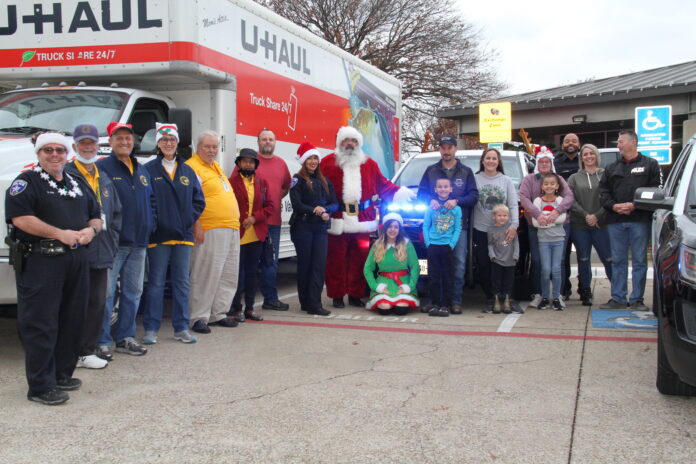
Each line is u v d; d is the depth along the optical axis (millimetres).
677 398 4449
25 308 4309
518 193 7809
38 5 6887
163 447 3652
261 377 4926
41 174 4312
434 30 29906
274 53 8148
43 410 4238
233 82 7258
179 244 5949
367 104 11195
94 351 5246
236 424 3982
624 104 17578
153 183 5746
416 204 7719
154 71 6629
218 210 6301
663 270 4348
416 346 5875
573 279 10773
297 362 5344
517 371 5082
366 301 8266
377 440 3738
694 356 3945
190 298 6426
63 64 6863
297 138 8750
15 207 4223
